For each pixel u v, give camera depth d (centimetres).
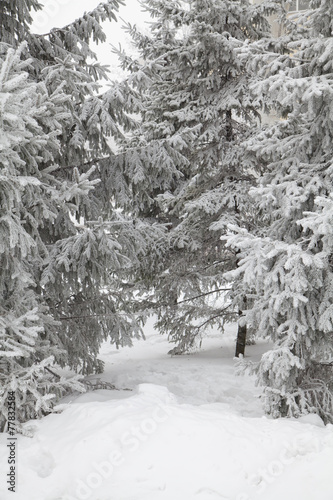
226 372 941
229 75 1035
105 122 705
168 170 768
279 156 690
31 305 592
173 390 855
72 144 702
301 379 684
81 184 552
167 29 1150
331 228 497
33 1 712
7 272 540
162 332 1157
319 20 620
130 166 749
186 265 1076
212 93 1025
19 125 422
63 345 751
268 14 965
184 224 1054
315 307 602
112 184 755
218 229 944
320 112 629
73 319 794
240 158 975
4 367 537
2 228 479
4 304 553
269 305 603
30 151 516
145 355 1198
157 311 1138
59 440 493
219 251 1092
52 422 541
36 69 706
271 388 618
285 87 570
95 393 709
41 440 500
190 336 1126
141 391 623
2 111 387
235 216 973
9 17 697
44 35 740
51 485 432
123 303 855
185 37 1025
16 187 453
